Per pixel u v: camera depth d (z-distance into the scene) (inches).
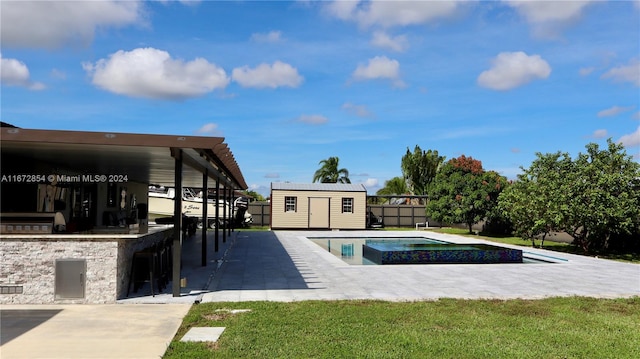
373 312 241.8
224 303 261.0
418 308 253.3
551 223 569.3
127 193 588.7
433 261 474.9
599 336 203.6
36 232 258.2
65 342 185.6
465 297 287.9
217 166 376.2
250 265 427.5
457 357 172.6
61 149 273.1
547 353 178.9
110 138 231.6
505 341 193.8
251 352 174.4
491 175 868.0
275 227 1045.2
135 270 290.4
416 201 1294.3
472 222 884.0
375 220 1133.7
